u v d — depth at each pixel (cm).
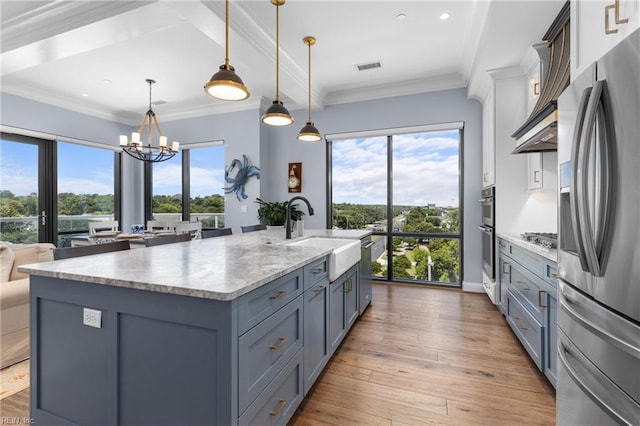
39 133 439
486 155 366
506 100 323
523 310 229
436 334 266
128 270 136
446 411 169
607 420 99
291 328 153
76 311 133
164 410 117
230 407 106
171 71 380
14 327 220
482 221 383
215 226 523
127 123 570
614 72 93
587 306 109
